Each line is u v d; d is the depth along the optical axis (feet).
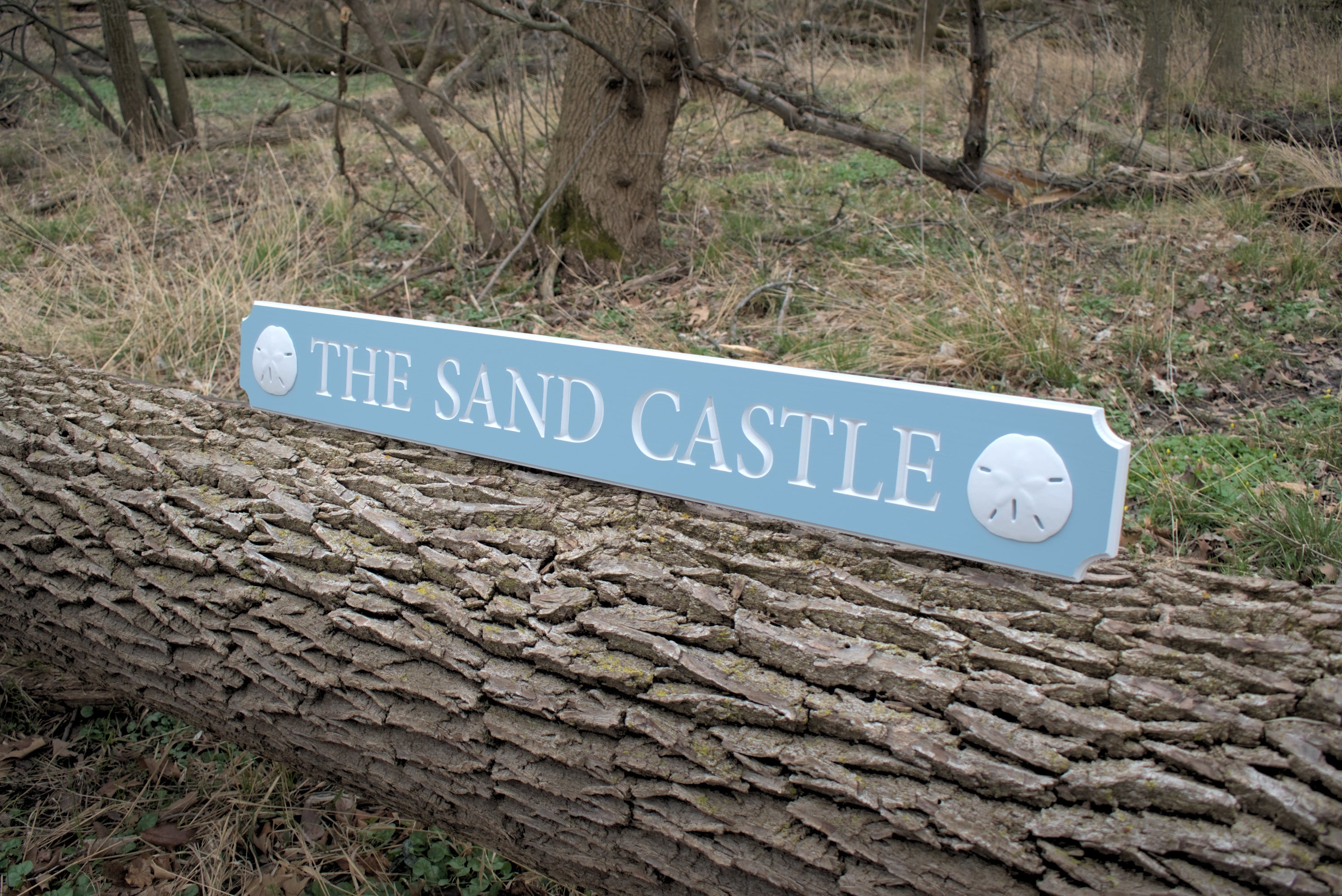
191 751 8.55
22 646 8.29
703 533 5.77
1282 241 16.90
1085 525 4.62
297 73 35.81
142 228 21.77
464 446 6.73
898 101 29.78
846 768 4.66
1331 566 8.76
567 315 16.88
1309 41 27.53
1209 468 10.62
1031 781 4.33
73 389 8.87
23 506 7.69
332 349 7.32
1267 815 4.00
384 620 5.95
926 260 16.35
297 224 19.44
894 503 5.15
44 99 33.91
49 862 7.41
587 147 17.70
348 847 7.40
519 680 5.43
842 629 5.08
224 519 6.77
